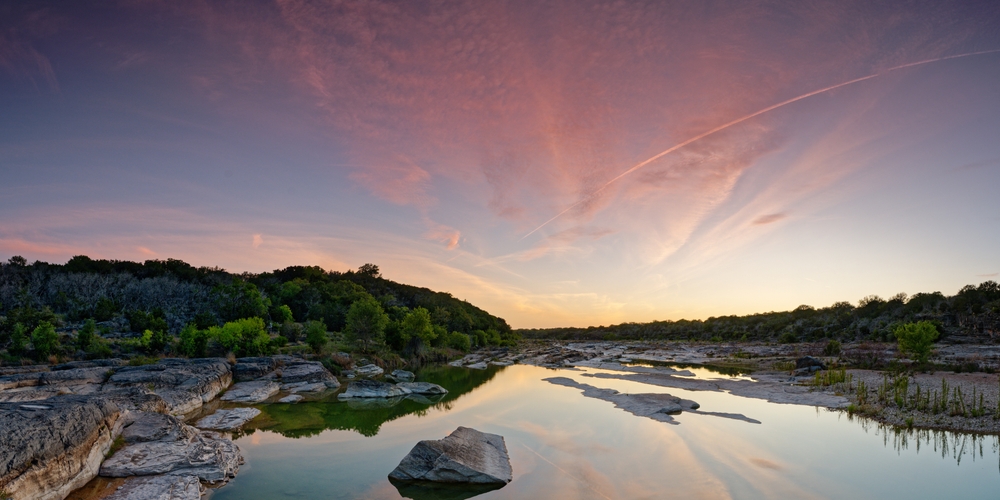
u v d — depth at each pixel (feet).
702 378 190.29
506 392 158.92
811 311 480.23
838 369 177.99
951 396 115.34
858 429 98.32
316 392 156.66
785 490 65.92
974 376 145.89
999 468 73.15
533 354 350.64
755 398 137.18
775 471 73.51
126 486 58.95
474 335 440.86
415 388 155.53
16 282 313.32
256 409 120.26
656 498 63.82
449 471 69.51
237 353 185.88
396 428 104.32
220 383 137.18
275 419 112.68
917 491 64.85
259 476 71.31
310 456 82.07
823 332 379.55
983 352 208.95
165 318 276.21
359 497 63.72
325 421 111.45
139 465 63.57
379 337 250.37
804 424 103.35
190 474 65.00
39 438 50.98
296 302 391.65
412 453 72.64
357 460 80.02
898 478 69.77
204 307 320.50
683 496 64.39
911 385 133.39
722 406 126.00
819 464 76.43
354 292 454.81
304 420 112.37
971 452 81.05
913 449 83.51
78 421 58.70
